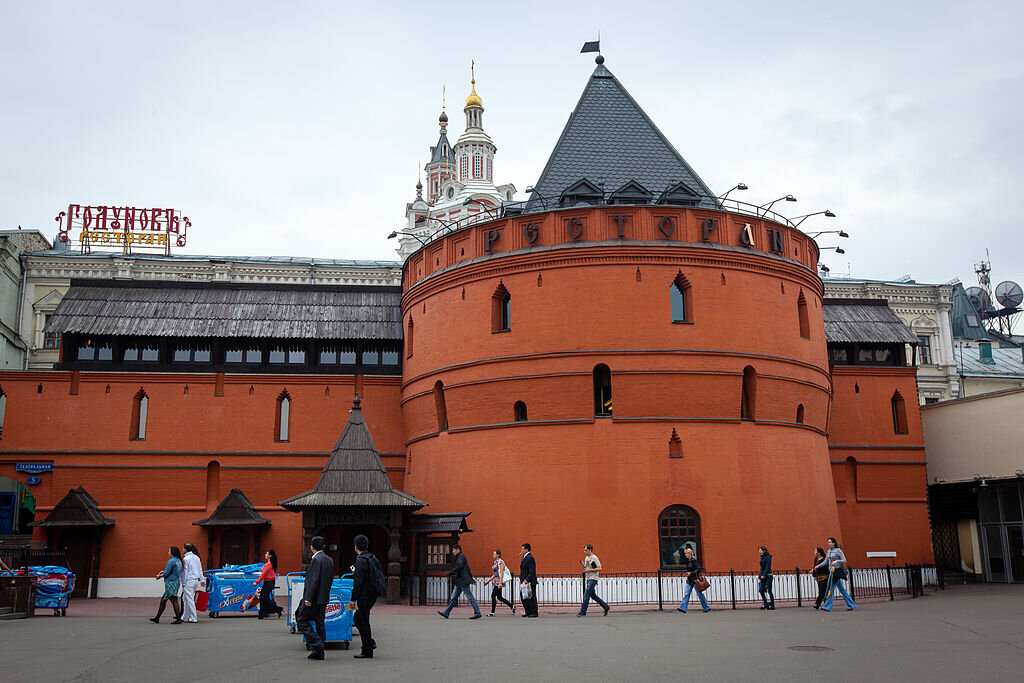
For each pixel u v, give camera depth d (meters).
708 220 36.00
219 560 40.78
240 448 41.94
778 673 14.57
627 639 19.78
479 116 134.62
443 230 41.50
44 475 40.97
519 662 15.95
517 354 35.34
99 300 43.72
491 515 34.78
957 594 35.66
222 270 61.44
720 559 33.00
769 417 35.62
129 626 23.80
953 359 65.81
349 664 15.77
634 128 40.94
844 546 44.34
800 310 38.56
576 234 35.53
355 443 35.19
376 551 39.28
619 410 34.12
